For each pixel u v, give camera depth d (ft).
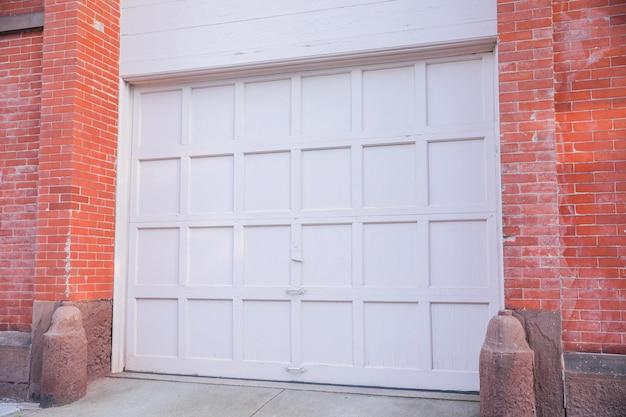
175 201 17.70
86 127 16.69
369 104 16.17
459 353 14.87
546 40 13.29
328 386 15.49
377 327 15.51
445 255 15.20
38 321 15.76
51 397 14.62
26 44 17.51
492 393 11.85
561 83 13.64
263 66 16.78
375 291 15.55
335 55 16.02
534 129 13.15
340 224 16.10
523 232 12.94
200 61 17.24
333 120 16.46
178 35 17.58
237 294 16.71
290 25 16.51
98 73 17.25
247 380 16.28
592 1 13.66
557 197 13.01
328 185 16.34
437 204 15.35
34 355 15.64
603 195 13.11
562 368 12.44
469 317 14.89
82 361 15.24
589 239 13.07
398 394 14.61
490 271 14.78
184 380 16.34
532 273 12.78
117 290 17.53
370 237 15.80
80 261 16.21
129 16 18.19
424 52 15.55
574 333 12.87
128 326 17.61
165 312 17.40
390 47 15.55
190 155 17.62
